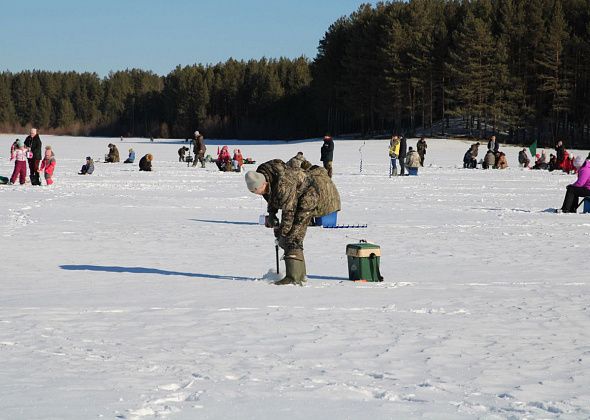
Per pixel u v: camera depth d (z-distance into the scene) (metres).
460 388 5.48
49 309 8.37
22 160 32.59
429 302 9.04
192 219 19.50
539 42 115.69
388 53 119.25
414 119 124.62
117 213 20.88
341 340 7.00
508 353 6.60
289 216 10.33
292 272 10.34
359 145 97.31
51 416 4.62
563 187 34.78
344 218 20.25
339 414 4.79
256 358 6.28
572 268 12.05
